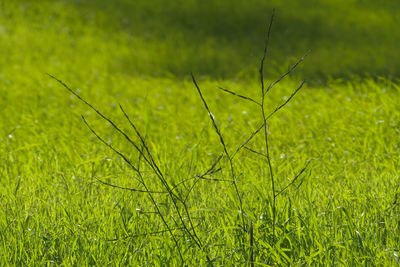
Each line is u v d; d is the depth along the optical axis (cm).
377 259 590
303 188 793
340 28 3272
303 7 3566
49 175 938
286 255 597
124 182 847
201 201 793
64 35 3156
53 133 1316
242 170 958
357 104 1462
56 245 654
